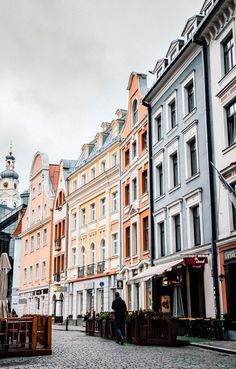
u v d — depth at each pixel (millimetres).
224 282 19734
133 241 32656
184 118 25094
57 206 50719
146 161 30875
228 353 13750
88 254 41406
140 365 10938
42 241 54688
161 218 27562
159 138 29453
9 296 72125
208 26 22172
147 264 29375
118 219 36031
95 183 40594
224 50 21625
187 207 24031
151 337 17125
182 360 11859
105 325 21891
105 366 10859
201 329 19219
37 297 54312
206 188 22016
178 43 27531
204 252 21609
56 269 49312
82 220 44156
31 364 11438
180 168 25297
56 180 56500
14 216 76438
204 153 22500
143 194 31062
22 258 62250
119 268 34812
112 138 39438
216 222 20938
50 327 14258
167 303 25312
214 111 21859
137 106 33469
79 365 11156
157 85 28531
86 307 40750
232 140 20500
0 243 77062
